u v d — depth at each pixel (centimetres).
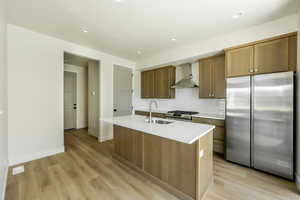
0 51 171
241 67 247
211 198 168
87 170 230
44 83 276
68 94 508
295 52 200
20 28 247
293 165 198
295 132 199
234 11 200
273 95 212
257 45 231
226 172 225
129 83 469
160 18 220
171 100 447
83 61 445
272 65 217
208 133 184
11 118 239
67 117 508
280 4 184
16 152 245
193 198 160
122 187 188
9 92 237
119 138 265
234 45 260
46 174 216
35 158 266
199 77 343
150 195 174
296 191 180
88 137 420
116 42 317
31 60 260
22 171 223
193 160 159
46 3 184
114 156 275
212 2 182
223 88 305
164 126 199
